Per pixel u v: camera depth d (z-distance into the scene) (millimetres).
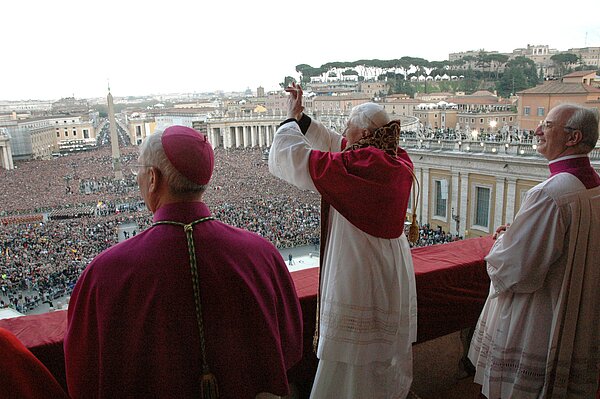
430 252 4582
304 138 2955
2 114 122375
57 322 3000
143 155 1978
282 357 2008
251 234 2135
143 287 1784
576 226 3066
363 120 2988
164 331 1772
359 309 2904
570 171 3146
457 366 4418
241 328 1899
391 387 3186
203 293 1832
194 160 1927
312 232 27797
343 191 2742
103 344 1762
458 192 31656
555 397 3227
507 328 3309
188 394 1802
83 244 31453
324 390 3102
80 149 100812
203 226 1951
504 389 3328
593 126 3119
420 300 3980
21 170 71688
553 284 3182
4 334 1744
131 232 33969
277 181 47562
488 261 3309
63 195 54031
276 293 2088
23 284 24141
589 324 3223
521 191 27875
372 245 2895
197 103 146250
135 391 1789
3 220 42625
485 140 31641
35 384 1756
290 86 3264
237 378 1869
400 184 2857
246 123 73312
